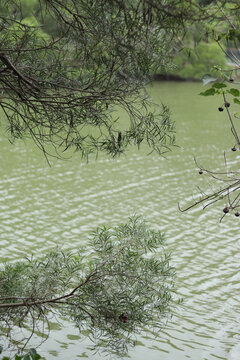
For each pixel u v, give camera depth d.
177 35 7.80
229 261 21.25
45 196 27.81
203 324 16.50
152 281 12.05
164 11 7.17
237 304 17.88
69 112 9.17
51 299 11.76
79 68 9.01
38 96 9.06
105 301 11.36
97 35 8.30
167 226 24.66
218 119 48.44
